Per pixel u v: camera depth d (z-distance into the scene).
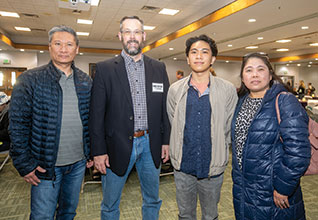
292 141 1.24
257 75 1.39
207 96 1.61
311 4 5.20
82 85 1.64
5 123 3.17
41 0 6.73
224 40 9.41
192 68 1.60
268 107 1.37
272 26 7.13
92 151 1.57
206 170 1.60
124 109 1.61
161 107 1.75
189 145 1.61
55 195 1.58
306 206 2.60
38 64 13.39
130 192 2.97
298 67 17.50
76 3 4.46
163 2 6.77
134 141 1.66
